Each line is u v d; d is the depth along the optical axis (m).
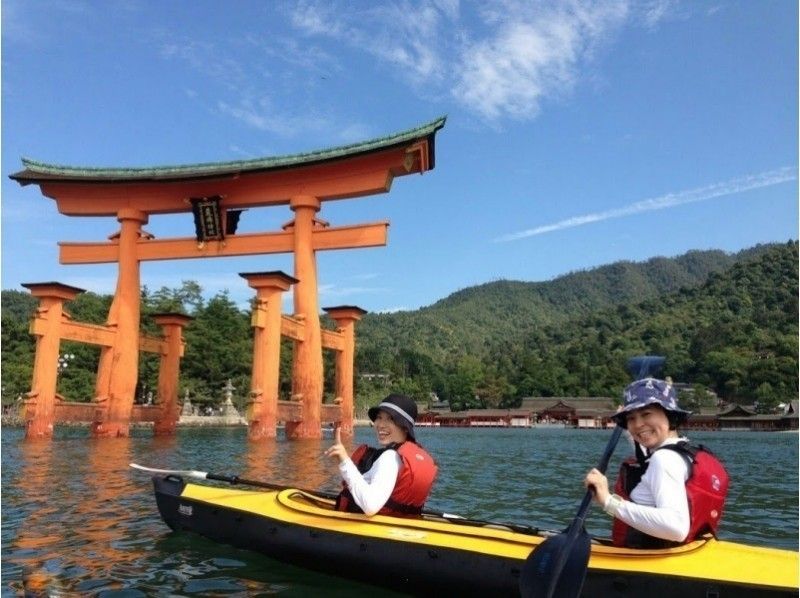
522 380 127.81
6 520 8.45
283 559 6.08
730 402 107.81
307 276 30.20
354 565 5.50
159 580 5.69
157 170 31.56
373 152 28.73
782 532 8.84
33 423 28.36
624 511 4.20
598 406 109.88
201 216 31.22
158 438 32.12
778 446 40.53
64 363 60.25
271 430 27.75
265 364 27.94
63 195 32.75
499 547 4.92
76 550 6.75
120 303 31.73
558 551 4.29
